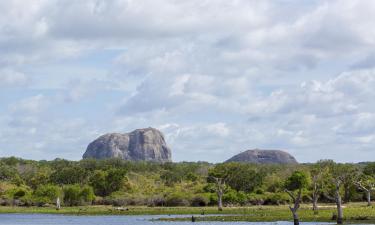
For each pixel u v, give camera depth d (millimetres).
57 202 192750
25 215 167375
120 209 180500
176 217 139875
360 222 108812
